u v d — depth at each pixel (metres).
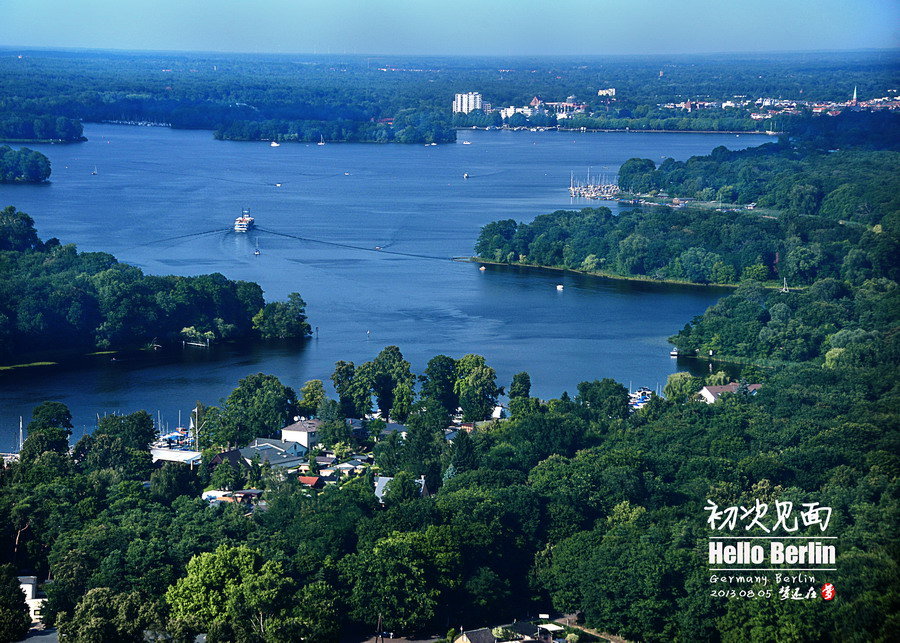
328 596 191.12
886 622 175.50
